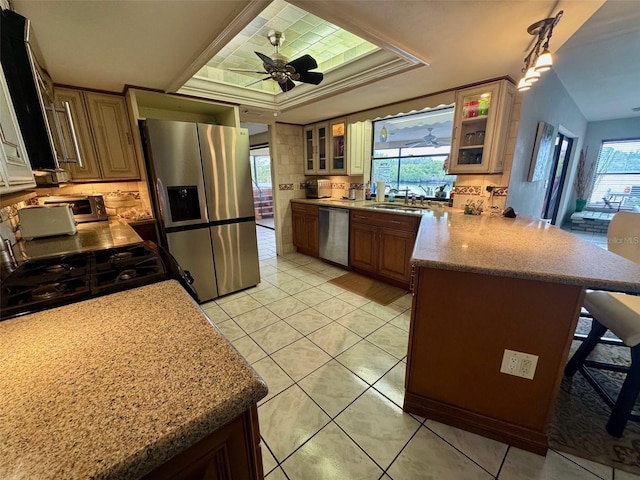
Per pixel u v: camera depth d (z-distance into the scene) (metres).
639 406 1.52
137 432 0.46
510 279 1.20
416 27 1.55
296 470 1.22
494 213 2.67
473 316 1.30
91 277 1.23
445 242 1.59
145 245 1.75
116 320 0.84
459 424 1.42
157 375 0.59
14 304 0.97
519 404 1.30
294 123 4.28
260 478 0.68
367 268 3.41
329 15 1.43
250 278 3.17
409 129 3.91
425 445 1.34
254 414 0.62
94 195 2.60
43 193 2.50
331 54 2.65
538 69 1.43
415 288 1.39
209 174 2.70
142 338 0.74
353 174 3.91
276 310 2.66
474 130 2.65
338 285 3.24
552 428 1.40
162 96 2.61
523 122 2.56
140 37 1.62
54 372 0.61
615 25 2.05
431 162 3.70
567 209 6.02
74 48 1.70
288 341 2.16
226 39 1.61
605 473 1.19
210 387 0.56
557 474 1.20
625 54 2.55
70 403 0.52
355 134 3.79
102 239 1.91
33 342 0.73
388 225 3.06
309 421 1.46
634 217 1.73
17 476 0.39
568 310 1.14
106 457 0.42
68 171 2.17
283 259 4.30
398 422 1.46
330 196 4.58
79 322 0.83
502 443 1.35
